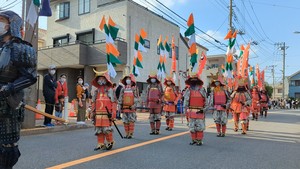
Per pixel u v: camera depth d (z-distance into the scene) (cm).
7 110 274
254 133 1071
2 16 285
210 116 1831
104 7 2231
